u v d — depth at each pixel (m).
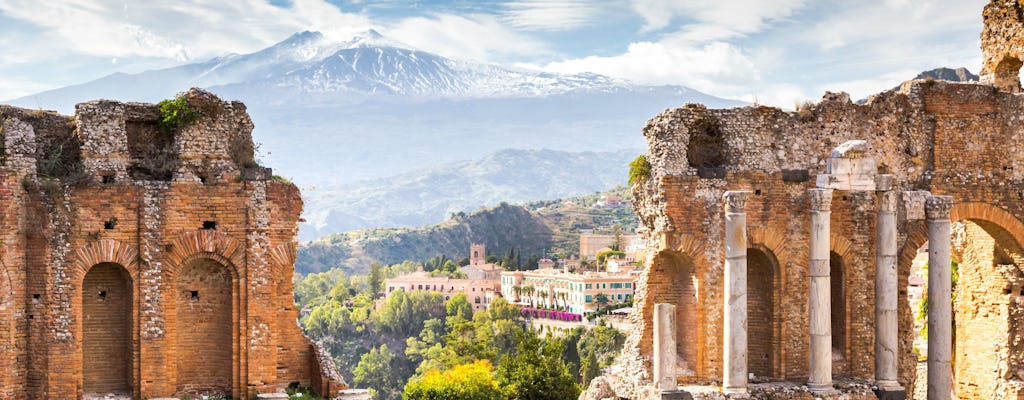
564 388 74.62
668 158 47.97
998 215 52.06
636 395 47.91
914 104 51.62
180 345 41.22
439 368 142.38
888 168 51.22
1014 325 52.97
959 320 55.97
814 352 47.91
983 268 54.59
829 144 50.41
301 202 42.28
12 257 37.75
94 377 40.47
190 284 41.41
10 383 37.78
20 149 38.41
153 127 41.59
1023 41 56.03
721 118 49.16
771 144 49.62
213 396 41.19
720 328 48.28
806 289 49.94
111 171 39.81
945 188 51.41
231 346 41.19
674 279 49.72
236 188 41.00
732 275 46.72
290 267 42.62
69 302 38.72
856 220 50.66
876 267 49.44
